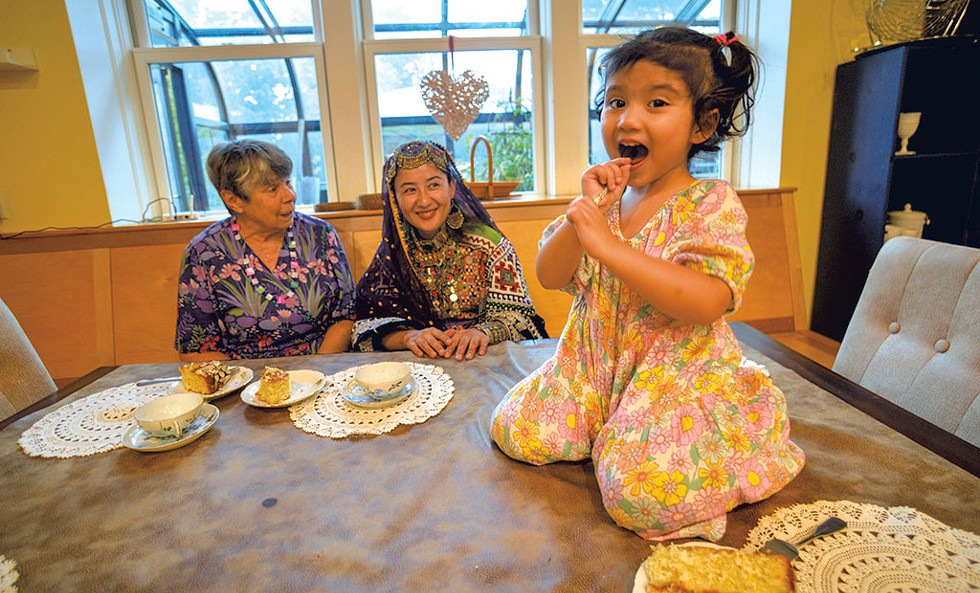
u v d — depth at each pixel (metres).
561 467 0.72
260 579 0.54
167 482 0.71
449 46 2.36
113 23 2.23
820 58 2.36
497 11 2.52
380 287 1.49
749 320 2.49
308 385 0.99
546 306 2.29
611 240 0.59
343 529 0.60
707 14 2.62
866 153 2.25
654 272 0.57
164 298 2.13
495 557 0.55
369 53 2.44
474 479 0.69
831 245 2.47
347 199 2.51
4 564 0.57
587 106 2.58
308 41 2.39
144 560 0.57
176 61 2.35
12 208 2.13
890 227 2.28
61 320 2.10
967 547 0.53
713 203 0.63
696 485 0.56
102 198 2.17
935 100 2.30
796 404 0.85
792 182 2.49
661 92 0.61
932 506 0.59
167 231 2.15
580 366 0.73
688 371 0.63
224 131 2.48
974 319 0.81
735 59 0.66
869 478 0.65
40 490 0.70
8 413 1.01
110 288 2.12
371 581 0.53
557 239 0.70
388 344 1.37
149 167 2.43
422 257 1.45
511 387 0.97
